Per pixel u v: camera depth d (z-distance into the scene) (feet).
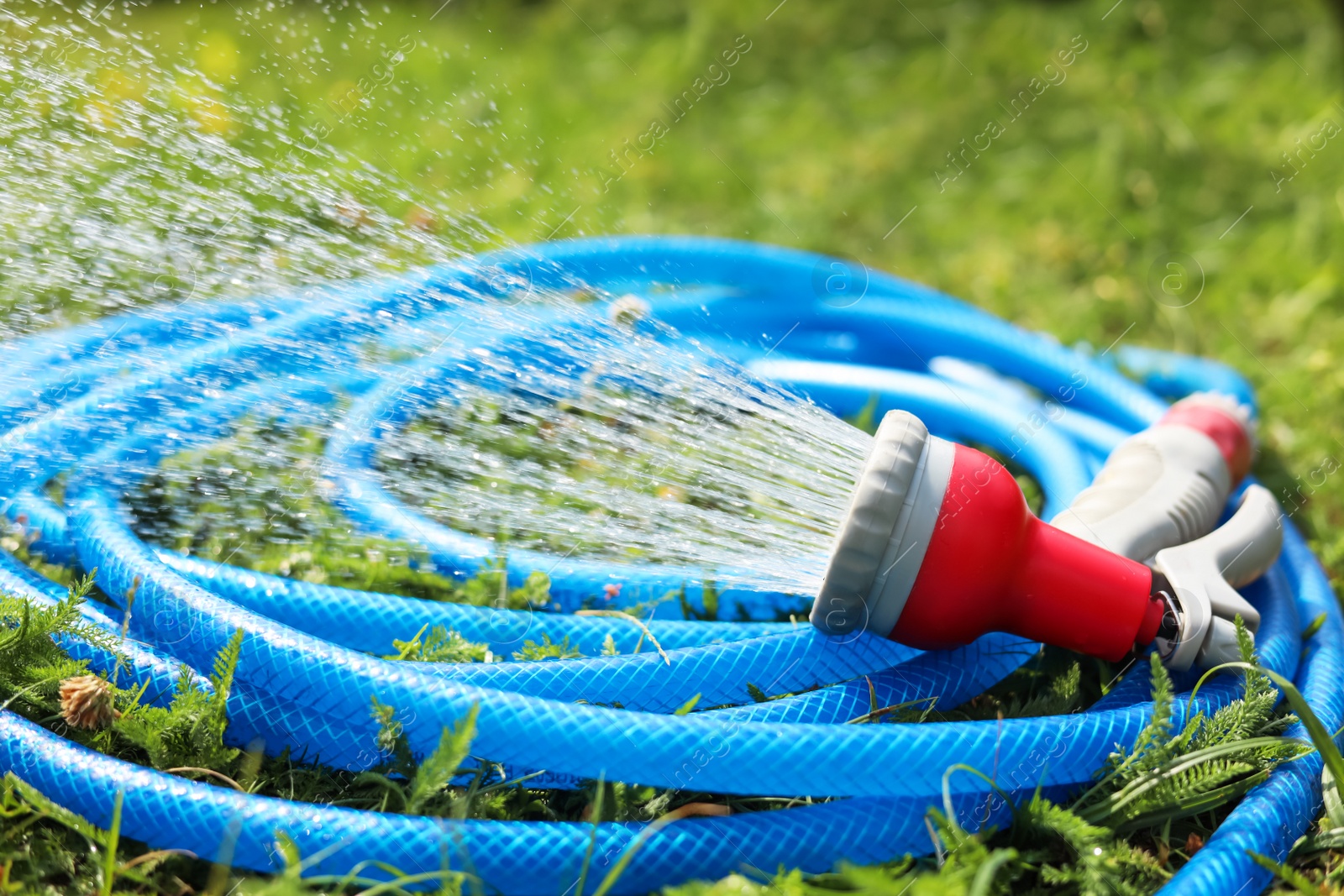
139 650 2.87
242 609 2.84
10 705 2.83
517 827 2.69
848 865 2.64
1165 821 2.82
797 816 2.74
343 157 4.78
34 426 3.21
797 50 6.20
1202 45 6.02
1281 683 2.79
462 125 5.36
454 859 2.67
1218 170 5.09
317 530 3.19
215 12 5.98
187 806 2.69
